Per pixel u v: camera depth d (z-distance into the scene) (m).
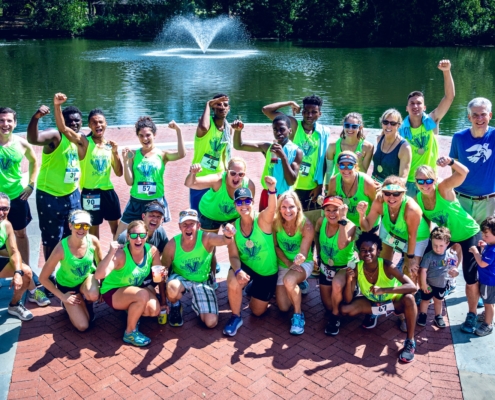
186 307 5.72
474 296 5.20
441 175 10.55
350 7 50.09
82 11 56.09
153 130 6.21
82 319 5.13
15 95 21.69
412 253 5.26
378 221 5.68
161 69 29.77
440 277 5.09
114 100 20.58
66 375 4.51
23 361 4.68
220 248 7.25
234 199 5.19
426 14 48.12
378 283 5.01
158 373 4.55
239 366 4.66
